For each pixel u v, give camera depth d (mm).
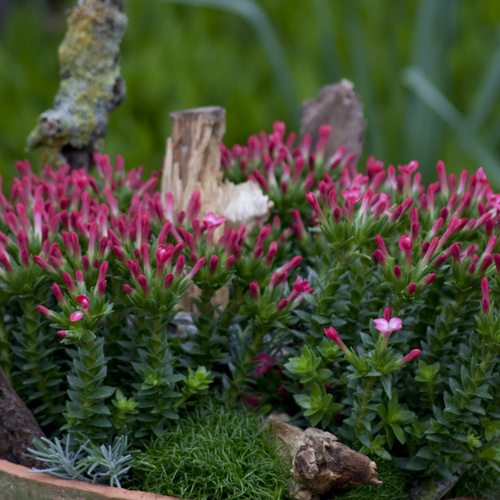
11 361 993
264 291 987
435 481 983
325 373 975
